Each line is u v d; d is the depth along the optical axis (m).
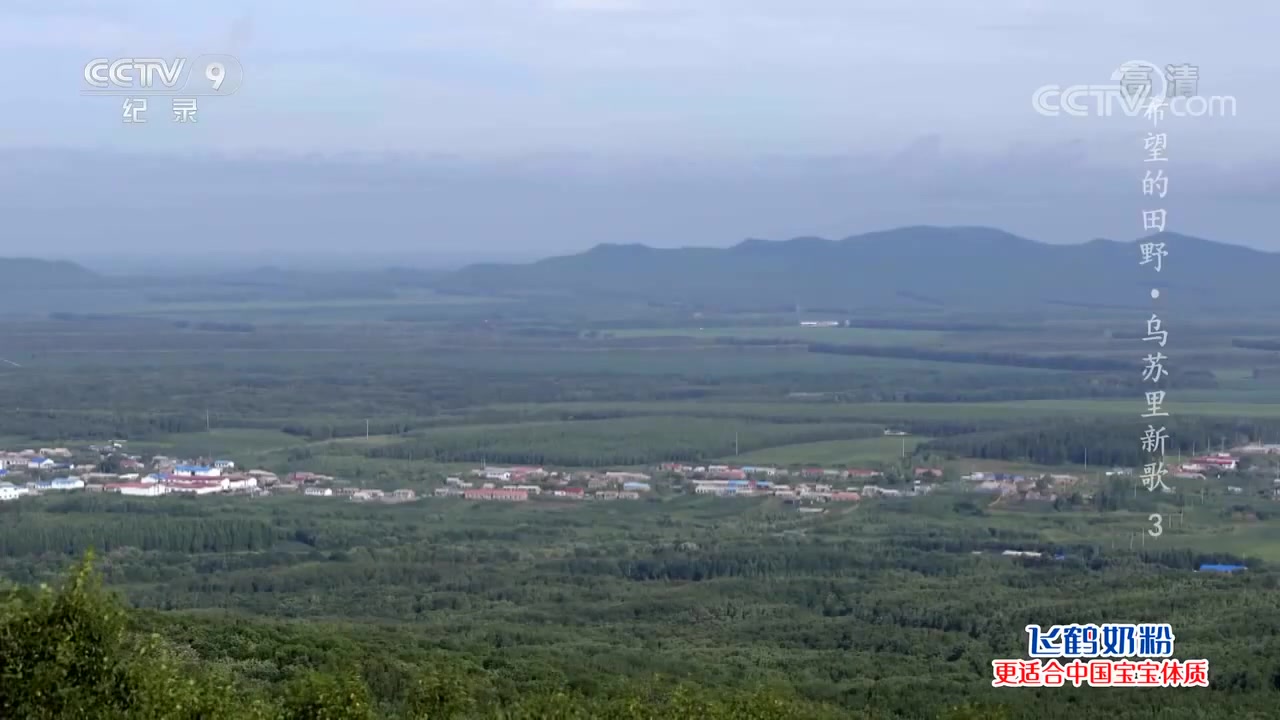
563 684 68.44
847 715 65.62
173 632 68.50
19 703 37.09
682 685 62.31
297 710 45.66
